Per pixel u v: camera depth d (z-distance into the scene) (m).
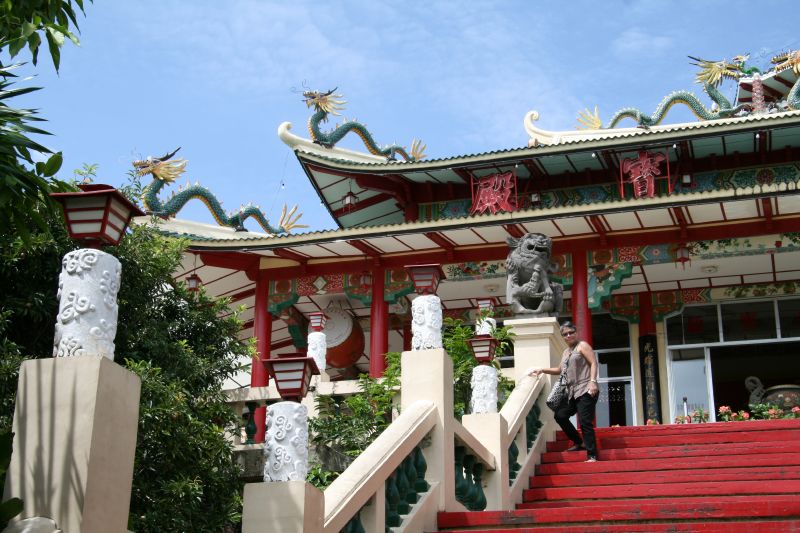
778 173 24.56
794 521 7.97
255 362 24.19
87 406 5.59
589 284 22.59
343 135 26.83
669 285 24.84
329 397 13.72
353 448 12.72
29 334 10.09
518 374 13.83
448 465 9.38
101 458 5.59
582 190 25.89
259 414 18.61
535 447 12.45
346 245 23.45
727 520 8.59
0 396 8.74
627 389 25.11
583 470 11.80
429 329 9.81
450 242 23.34
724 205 21.05
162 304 11.94
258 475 11.80
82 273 6.07
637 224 22.14
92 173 11.46
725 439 12.20
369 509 7.93
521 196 25.94
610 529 8.38
